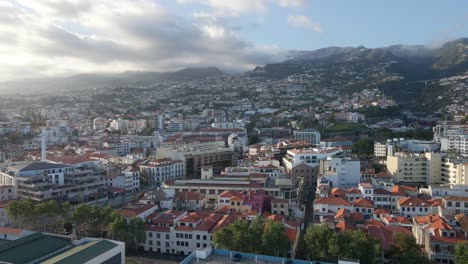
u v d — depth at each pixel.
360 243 140.88
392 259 147.00
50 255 126.50
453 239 151.50
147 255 176.62
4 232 154.25
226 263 111.06
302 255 161.88
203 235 173.62
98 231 188.25
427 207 199.38
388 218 184.62
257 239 149.88
